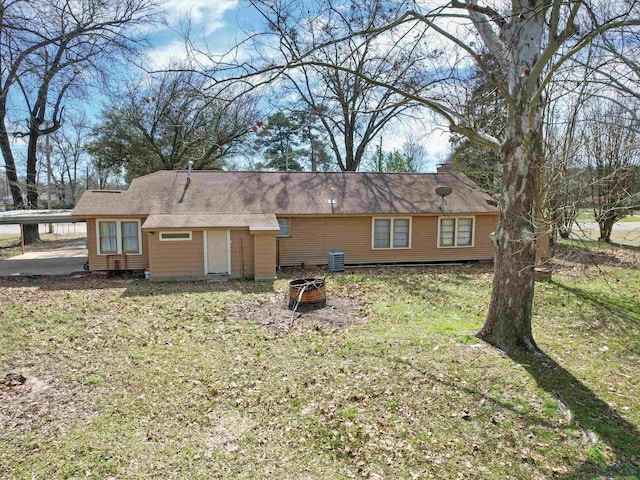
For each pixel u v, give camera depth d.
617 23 4.72
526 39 6.38
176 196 16.16
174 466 4.29
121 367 6.71
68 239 28.72
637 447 4.59
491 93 8.56
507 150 6.83
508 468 4.25
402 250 17.22
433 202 17.52
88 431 4.91
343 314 9.84
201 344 7.76
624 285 12.92
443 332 7.99
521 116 6.52
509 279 7.02
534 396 5.59
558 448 4.58
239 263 14.42
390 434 4.81
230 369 6.60
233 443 4.68
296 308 10.27
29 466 4.27
